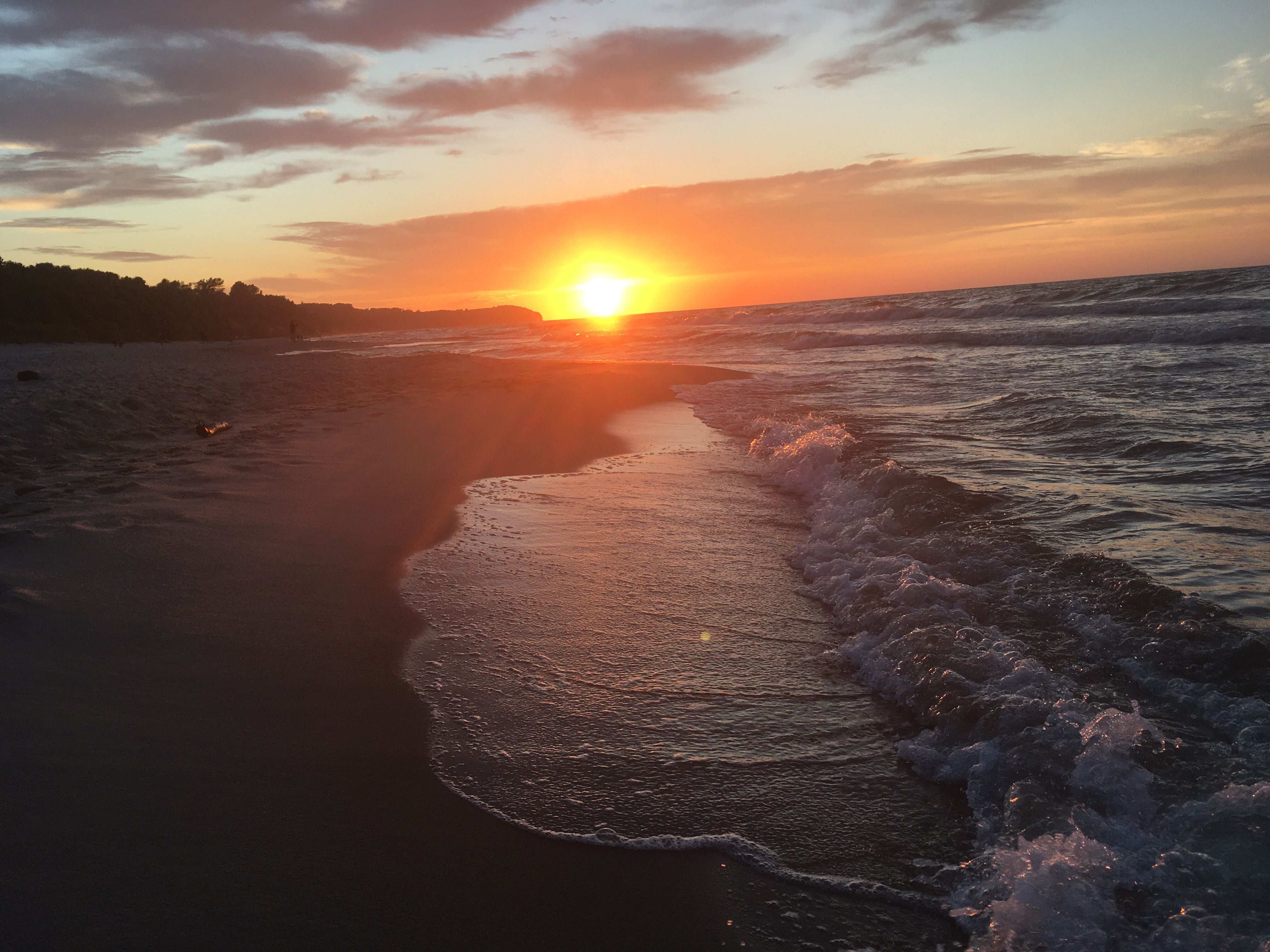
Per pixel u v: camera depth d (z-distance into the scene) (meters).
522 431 8.79
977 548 4.11
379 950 1.71
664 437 8.75
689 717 2.74
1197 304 22.80
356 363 22.00
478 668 3.07
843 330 28.83
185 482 5.86
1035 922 1.72
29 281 71.19
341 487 5.91
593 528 5.05
